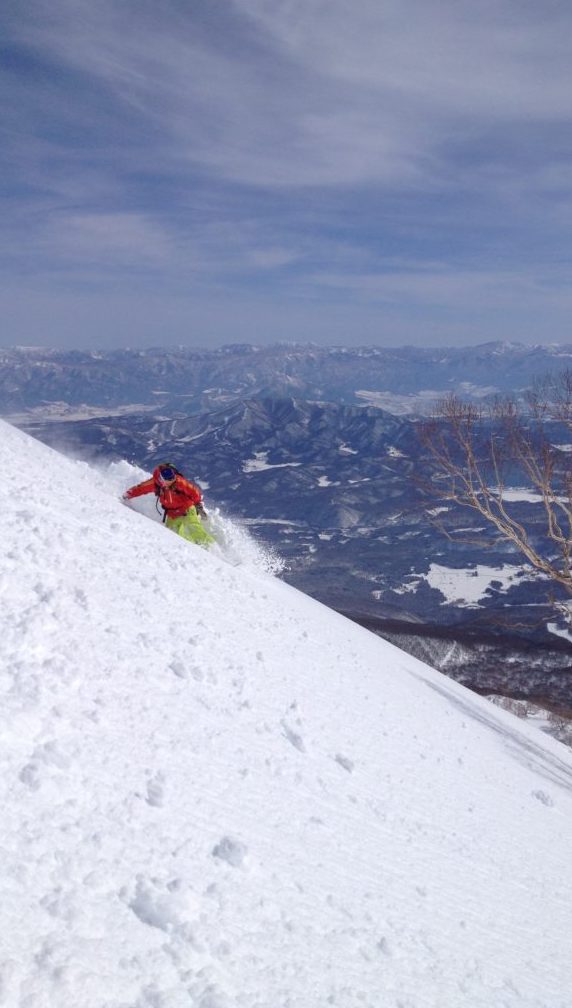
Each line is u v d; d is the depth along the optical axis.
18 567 3.90
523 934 3.57
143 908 2.10
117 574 4.82
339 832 3.35
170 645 4.11
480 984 2.86
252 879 2.57
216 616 5.29
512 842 4.76
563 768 9.67
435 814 4.35
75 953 1.81
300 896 2.66
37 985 1.65
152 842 2.41
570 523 10.96
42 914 1.87
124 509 7.77
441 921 3.18
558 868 4.84
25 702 2.69
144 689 3.40
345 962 2.45
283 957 2.28
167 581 5.39
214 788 2.99
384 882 3.17
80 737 2.71
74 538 5.01
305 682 5.11
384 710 5.81
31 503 5.39
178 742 3.15
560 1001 3.12
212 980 1.99
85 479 9.54
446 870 3.72
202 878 2.39
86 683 3.12
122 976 1.83
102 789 2.50
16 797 2.22
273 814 3.10
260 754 3.55
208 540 9.19
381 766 4.52
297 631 6.54
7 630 3.14
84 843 2.20
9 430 9.89
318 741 4.20
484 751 7.01
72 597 3.90
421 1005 2.49
